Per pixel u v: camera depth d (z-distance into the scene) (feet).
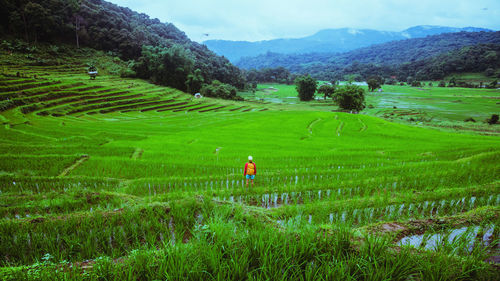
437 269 17.80
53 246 26.09
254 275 17.99
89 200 43.21
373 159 79.36
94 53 481.87
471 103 415.44
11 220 30.32
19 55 358.84
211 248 20.15
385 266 19.10
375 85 628.69
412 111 351.87
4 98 207.00
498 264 18.80
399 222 29.53
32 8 402.72
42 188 53.52
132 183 55.72
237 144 117.91
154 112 279.49
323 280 16.75
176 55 476.95
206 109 326.65
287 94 647.56
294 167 69.72
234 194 47.50
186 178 58.23
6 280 17.04
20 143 102.94
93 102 267.80
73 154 82.53
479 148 92.79
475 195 40.88
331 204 38.58
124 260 19.71
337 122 199.82
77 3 491.72
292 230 23.90
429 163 66.03
